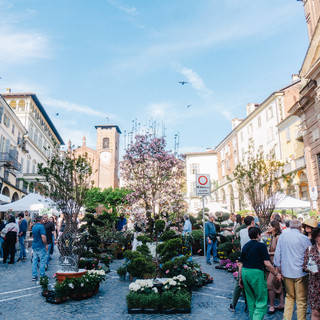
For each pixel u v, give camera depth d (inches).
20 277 351.9
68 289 250.7
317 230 163.5
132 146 368.8
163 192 359.6
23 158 1466.5
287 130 1157.7
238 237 405.7
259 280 176.7
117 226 601.9
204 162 2167.8
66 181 319.9
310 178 848.3
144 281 241.1
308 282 179.9
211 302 245.8
